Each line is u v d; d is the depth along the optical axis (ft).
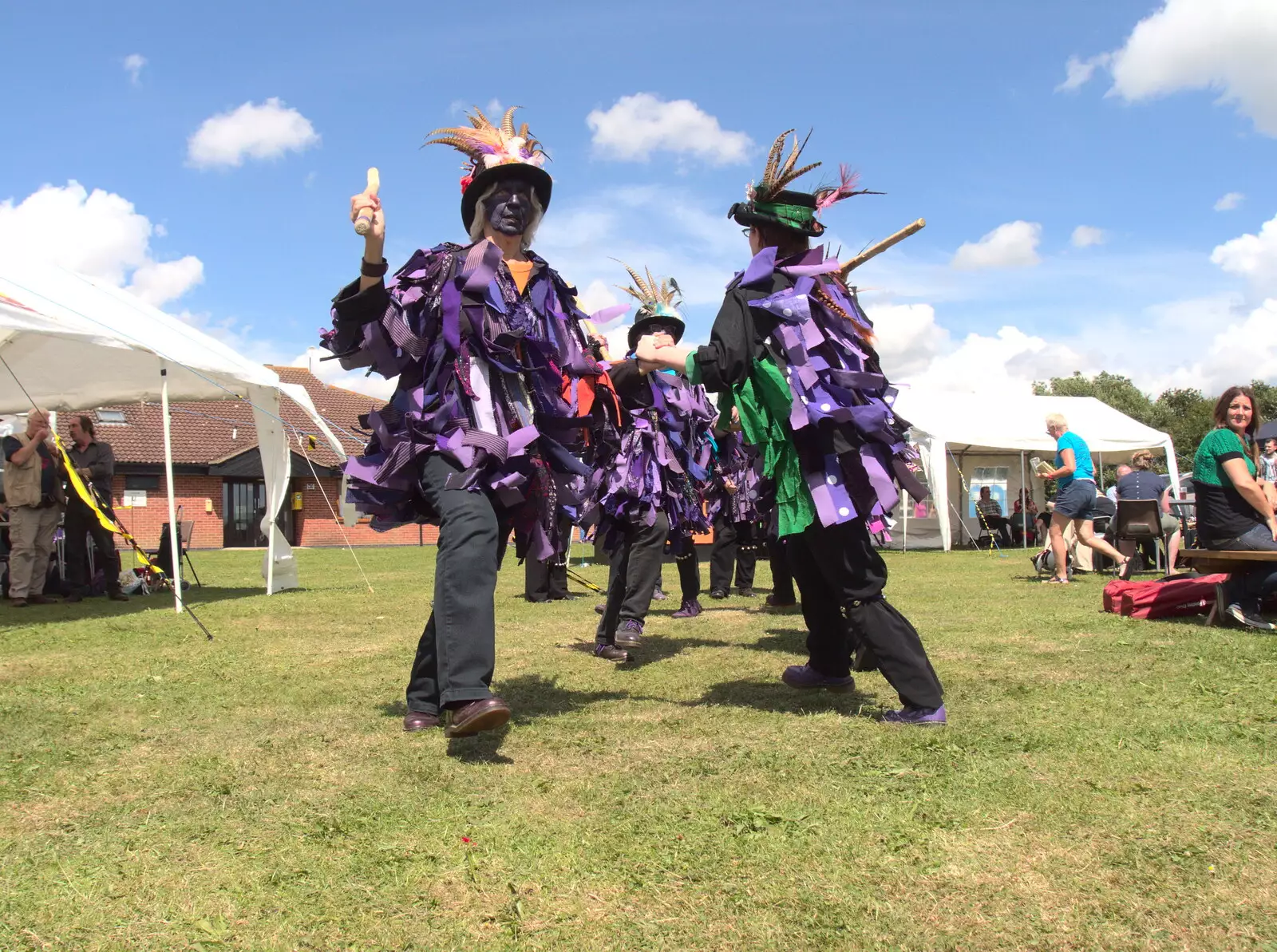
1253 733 9.09
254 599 27.73
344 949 5.19
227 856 6.48
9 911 5.66
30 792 7.87
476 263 9.55
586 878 6.05
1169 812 6.96
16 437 28.09
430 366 9.64
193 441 96.02
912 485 10.12
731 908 5.59
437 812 7.29
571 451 10.82
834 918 5.43
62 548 32.14
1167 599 19.21
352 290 9.28
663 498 15.57
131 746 9.37
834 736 9.25
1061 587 28.68
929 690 9.64
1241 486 17.47
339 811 7.35
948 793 7.45
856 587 9.74
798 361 9.47
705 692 11.87
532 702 11.32
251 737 9.72
